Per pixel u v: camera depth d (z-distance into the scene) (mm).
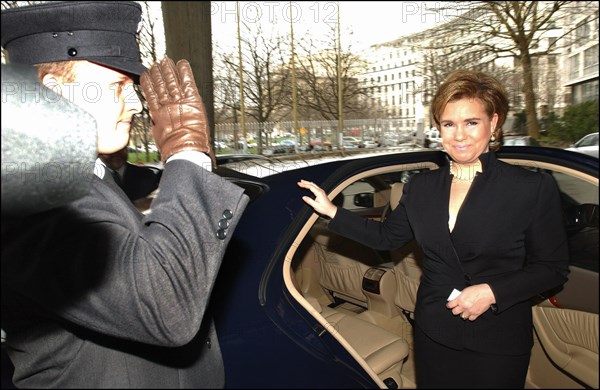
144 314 640
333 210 1459
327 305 2432
